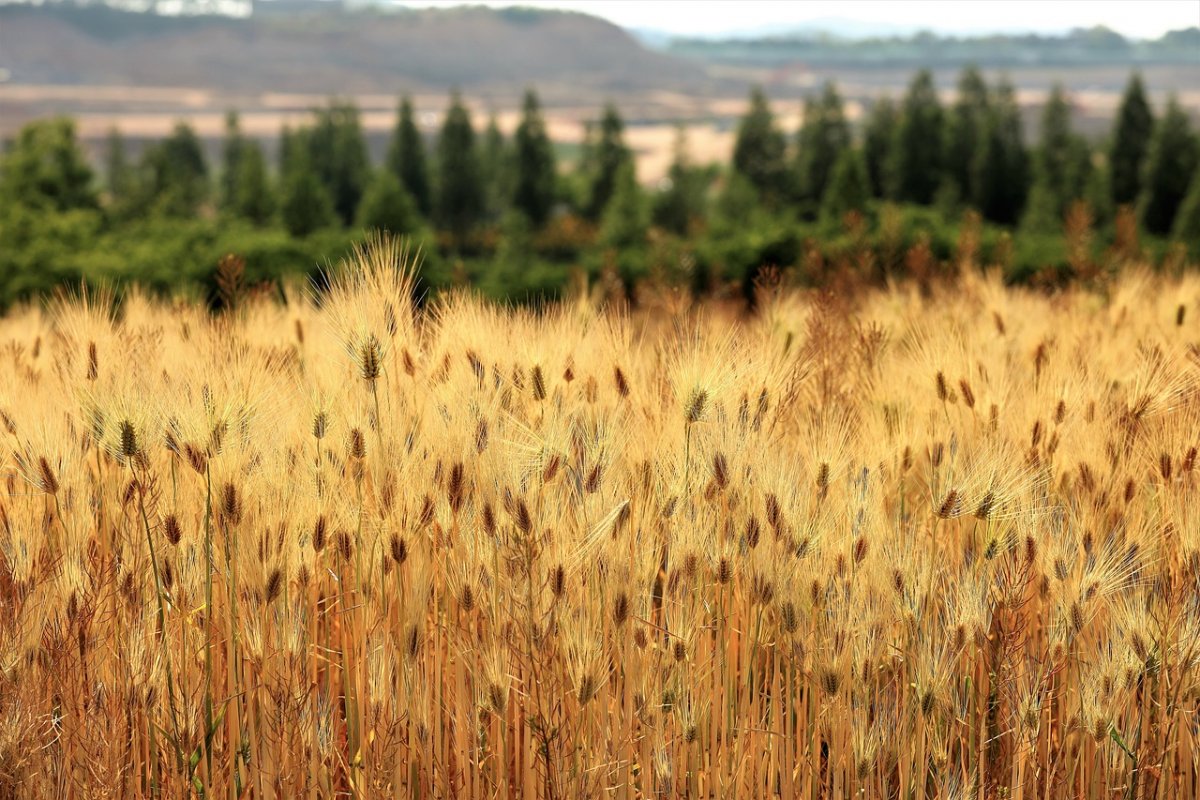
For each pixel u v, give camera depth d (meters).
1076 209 10.62
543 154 63.31
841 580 3.35
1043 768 3.58
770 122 56.47
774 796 3.46
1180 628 3.32
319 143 70.06
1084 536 3.63
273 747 3.32
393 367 3.83
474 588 3.31
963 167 52.09
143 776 3.45
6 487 3.75
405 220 36.47
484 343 4.09
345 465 3.54
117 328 4.72
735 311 7.84
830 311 5.58
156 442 3.46
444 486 3.39
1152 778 3.38
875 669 3.24
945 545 3.84
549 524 3.20
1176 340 5.66
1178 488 3.79
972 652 3.40
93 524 3.53
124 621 3.31
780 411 4.05
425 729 3.33
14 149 41.72
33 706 3.13
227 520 3.37
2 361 4.79
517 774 3.42
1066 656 3.44
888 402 4.58
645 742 3.32
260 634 3.29
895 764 3.30
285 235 16.75
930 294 8.84
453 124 63.91
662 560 3.66
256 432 3.58
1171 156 44.09
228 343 4.41
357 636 3.48
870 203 28.16
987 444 3.74
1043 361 5.15
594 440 3.56
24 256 19.98
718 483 3.44
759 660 3.87
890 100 56.41
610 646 3.32
